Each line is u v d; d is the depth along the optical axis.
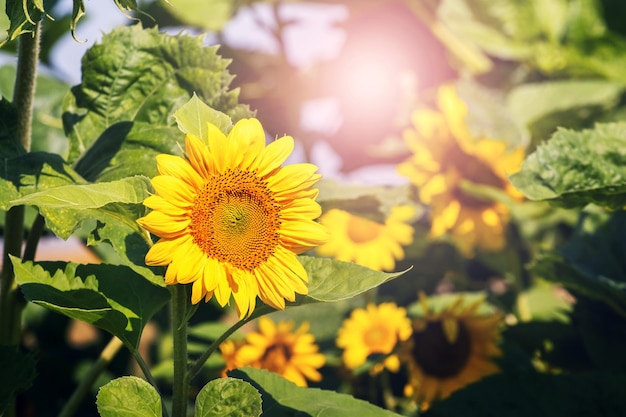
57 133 1.46
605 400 1.27
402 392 1.68
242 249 0.83
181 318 0.86
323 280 0.87
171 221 0.81
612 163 1.09
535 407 1.27
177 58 1.07
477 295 1.72
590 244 1.53
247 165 0.84
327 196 1.20
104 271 0.95
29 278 0.92
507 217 1.74
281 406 0.92
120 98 1.08
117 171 1.01
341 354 1.68
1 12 1.13
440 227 1.71
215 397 0.80
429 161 1.69
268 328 1.51
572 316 1.61
